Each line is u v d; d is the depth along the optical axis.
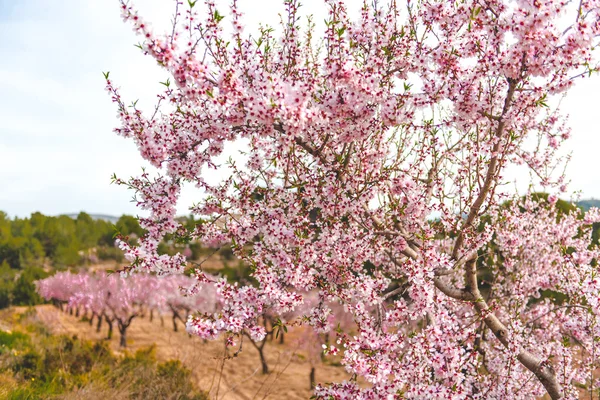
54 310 26.64
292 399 11.11
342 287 3.77
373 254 4.55
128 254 3.20
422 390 2.90
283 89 2.78
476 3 3.02
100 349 12.26
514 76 2.96
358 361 2.82
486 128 3.65
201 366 12.44
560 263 5.85
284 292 3.37
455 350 3.00
